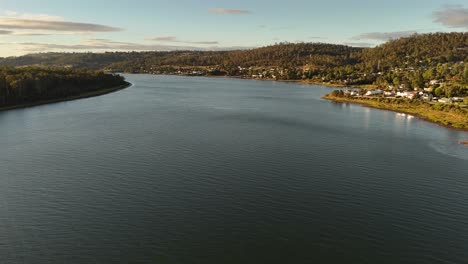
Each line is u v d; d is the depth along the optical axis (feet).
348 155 292.61
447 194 218.59
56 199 205.77
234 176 242.37
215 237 169.78
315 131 380.58
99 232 172.55
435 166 267.59
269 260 154.10
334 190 222.48
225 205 200.75
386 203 206.08
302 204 203.41
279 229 177.37
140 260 152.76
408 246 164.96
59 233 171.42
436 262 154.51
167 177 239.30
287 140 338.34
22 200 204.23
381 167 264.11
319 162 273.54
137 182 230.48
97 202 202.49
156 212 191.93
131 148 302.66
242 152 295.89
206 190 219.82
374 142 335.67
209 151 297.12
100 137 337.72
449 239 170.71
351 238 170.81
